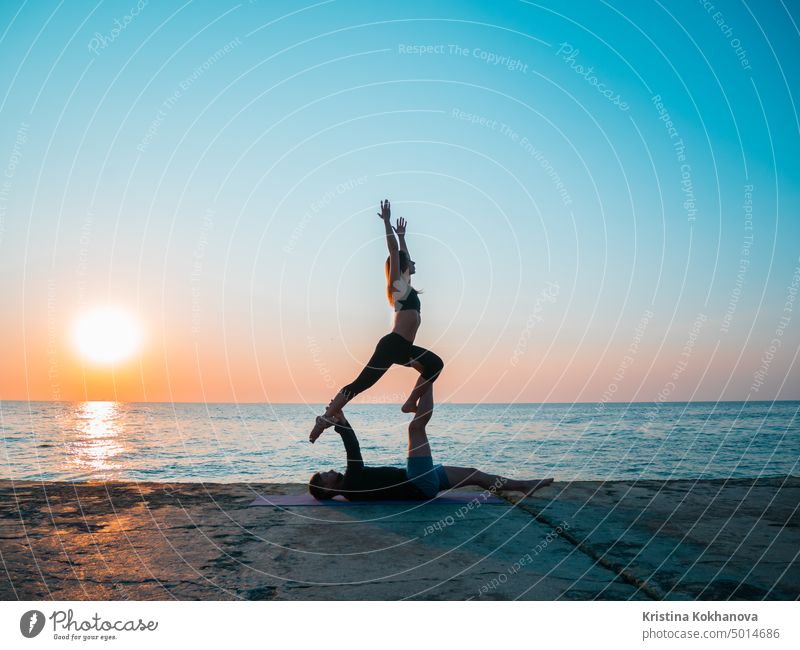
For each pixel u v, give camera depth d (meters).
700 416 65.00
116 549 3.07
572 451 26.69
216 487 4.78
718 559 2.95
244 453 26.25
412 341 4.54
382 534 3.44
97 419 60.53
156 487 4.68
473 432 40.97
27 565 2.80
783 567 2.83
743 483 5.05
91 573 2.72
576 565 2.89
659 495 4.54
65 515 3.75
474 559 2.98
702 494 4.59
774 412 74.38
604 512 3.98
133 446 29.67
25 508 3.91
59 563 2.84
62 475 18.70
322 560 2.94
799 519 3.81
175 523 3.61
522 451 26.25
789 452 27.95
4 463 21.92
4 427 44.91
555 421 56.12
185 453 25.97
